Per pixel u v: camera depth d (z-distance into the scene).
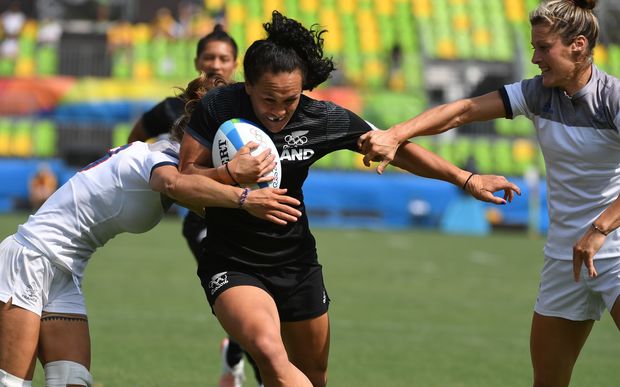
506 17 91.19
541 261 53.09
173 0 89.88
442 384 23.80
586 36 15.70
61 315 15.63
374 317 33.84
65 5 89.75
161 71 81.81
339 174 72.75
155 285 39.94
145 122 22.59
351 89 79.06
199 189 14.72
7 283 15.37
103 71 80.50
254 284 15.59
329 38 88.19
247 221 15.59
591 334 31.92
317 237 62.88
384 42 88.50
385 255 53.72
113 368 24.44
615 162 16.30
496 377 24.77
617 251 16.34
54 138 75.31
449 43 87.94
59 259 15.60
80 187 15.71
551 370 17.39
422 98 79.50
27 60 81.69
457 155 78.06
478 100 16.95
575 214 16.64
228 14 88.25
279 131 15.45
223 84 16.59
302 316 16.19
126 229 16.09
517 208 72.06
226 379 22.22
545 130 16.66
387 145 16.09
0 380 15.09
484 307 36.75
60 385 15.23
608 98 15.95
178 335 29.42
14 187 70.69
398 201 71.75
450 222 71.81
